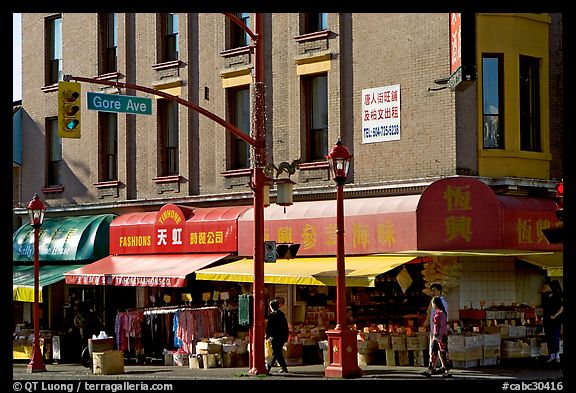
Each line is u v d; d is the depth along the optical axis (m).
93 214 35.09
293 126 29.02
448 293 24.92
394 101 26.66
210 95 31.36
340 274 22.42
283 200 23.84
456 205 24.73
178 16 32.53
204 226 29.70
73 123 22.41
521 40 26.31
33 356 27.95
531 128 26.89
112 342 26.47
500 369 23.27
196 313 27.70
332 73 28.03
